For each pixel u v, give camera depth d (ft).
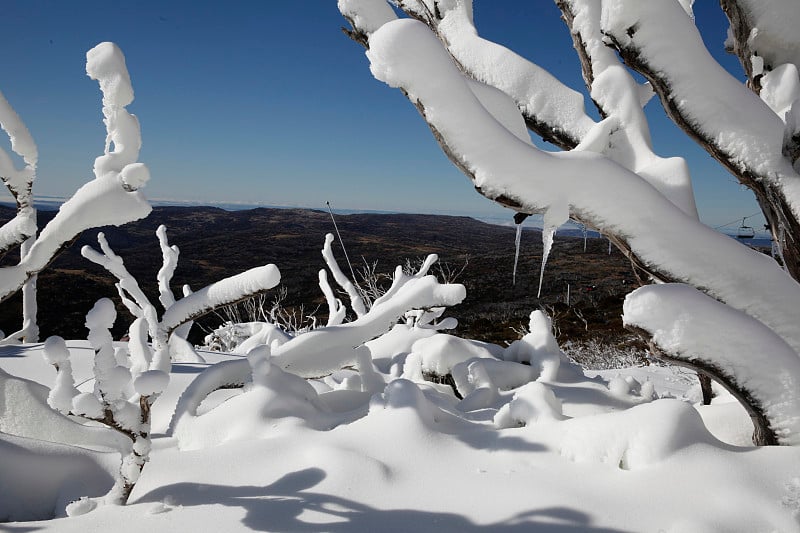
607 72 8.59
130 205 7.54
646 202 6.67
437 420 7.88
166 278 15.35
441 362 12.31
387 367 13.93
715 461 6.08
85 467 6.64
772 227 8.18
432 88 6.03
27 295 19.03
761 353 6.36
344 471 6.14
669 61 7.16
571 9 9.25
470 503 5.62
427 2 9.90
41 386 7.86
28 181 7.43
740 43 8.69
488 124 6.24
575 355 37.52
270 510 5.53
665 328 6.41
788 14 8.09
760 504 5.46
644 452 6.25
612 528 5.17
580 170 6.53
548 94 8.99
